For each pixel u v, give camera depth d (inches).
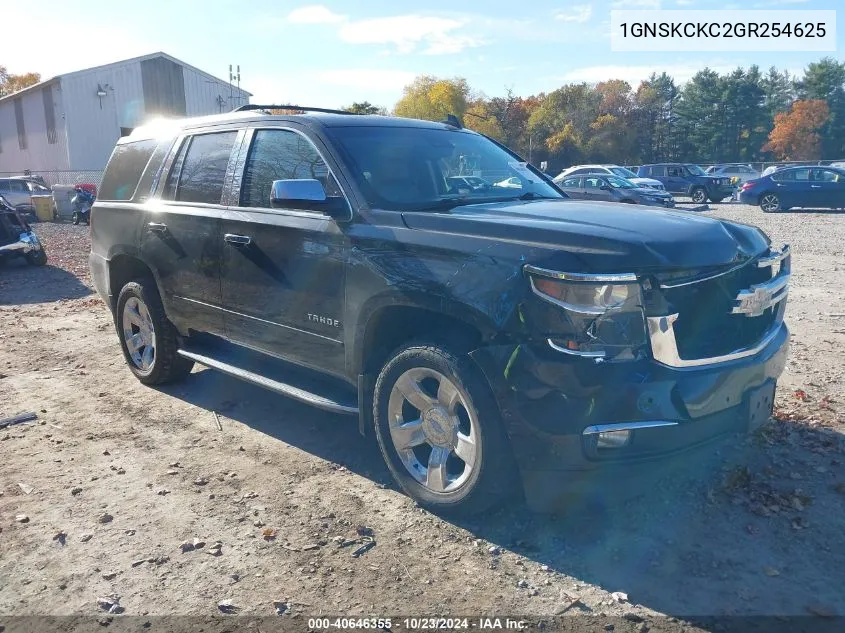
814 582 123.2
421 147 183.8
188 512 153.4
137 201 225.1
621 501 150.6
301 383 180.4
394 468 155.1
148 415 212.1
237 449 185.6
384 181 165.9
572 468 126.3
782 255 152.6
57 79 1453.0
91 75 1487.5
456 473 150.5
